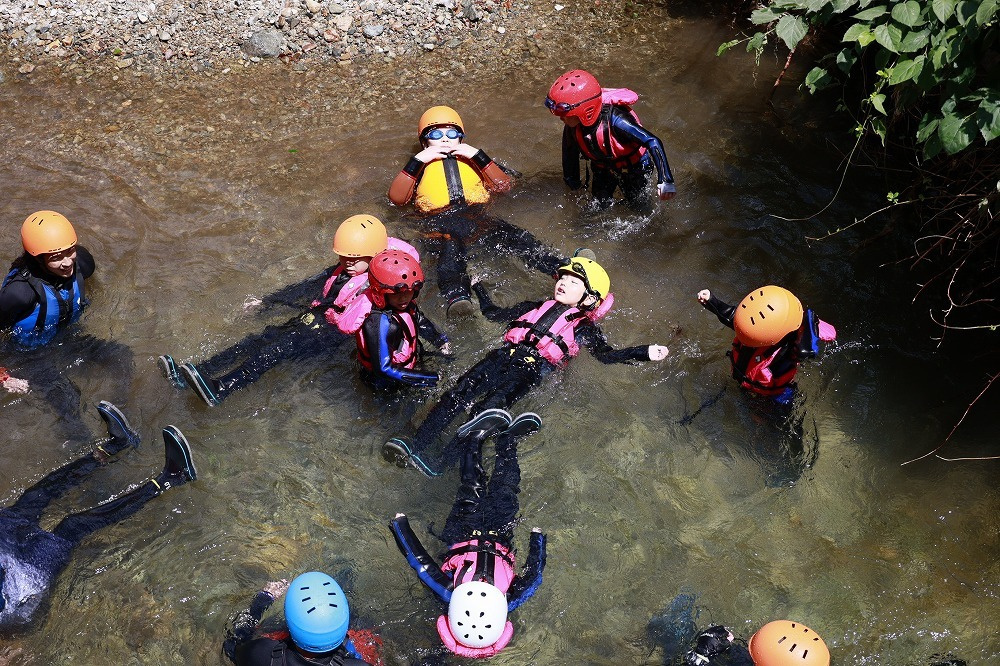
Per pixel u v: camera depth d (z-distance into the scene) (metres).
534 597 4.47
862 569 4.59
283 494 4.89
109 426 4.95
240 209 6.72
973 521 4.77
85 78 8.01
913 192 6.26
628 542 4.70
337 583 4.13
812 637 3.87
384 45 8.25
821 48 7.93
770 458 5.08
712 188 6.78
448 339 5.62
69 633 4.27
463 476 4.84
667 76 7.88
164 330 5.79
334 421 5.26
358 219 5.42
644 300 5.98
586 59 8.12
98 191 6.89
